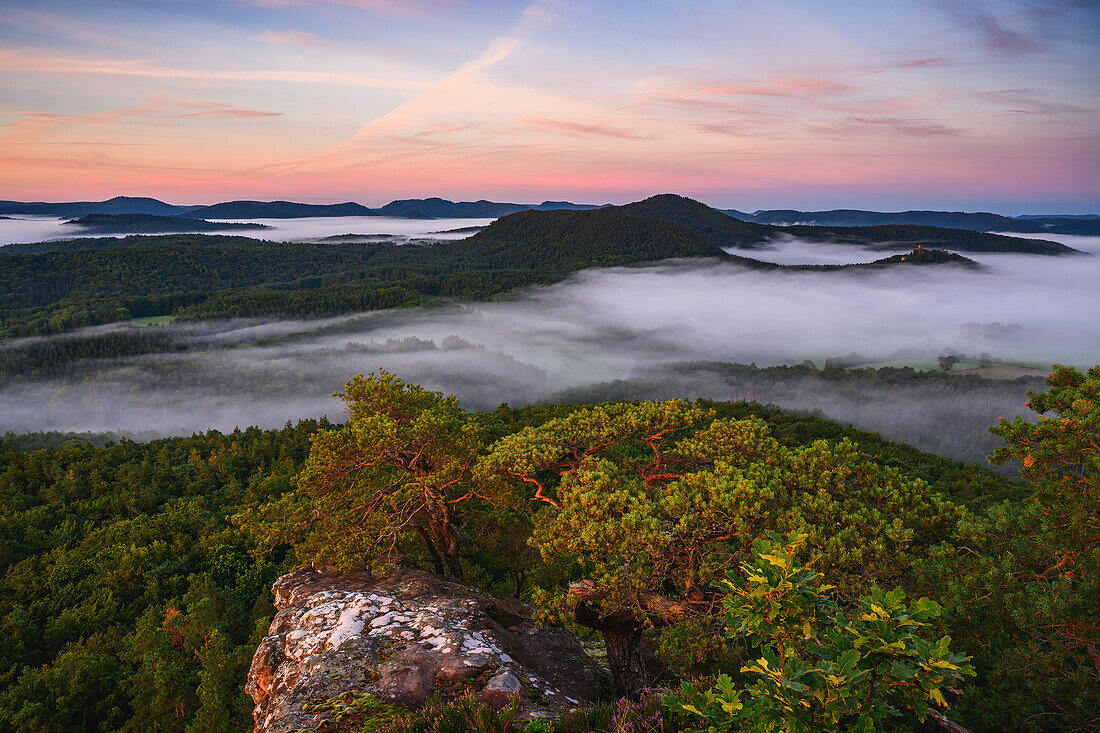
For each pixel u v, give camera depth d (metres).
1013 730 6.48
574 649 10.69
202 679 21.55
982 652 7.21
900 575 8.07
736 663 8.96
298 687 7.81
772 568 4.15
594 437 12.65
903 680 3.61
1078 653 6.87
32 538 53.34
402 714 6.80
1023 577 7.53
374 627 9.37
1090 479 6.69
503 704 7.36
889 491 9.16
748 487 8.76
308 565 12.84
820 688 3.57
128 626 36.28
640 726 5.72
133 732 24.59
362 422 13.66
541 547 10.24
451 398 16.36
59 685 27.91
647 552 8.90
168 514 52.75
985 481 39.00
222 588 37.53
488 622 10.02
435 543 16.42
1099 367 7.62
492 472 12.69
